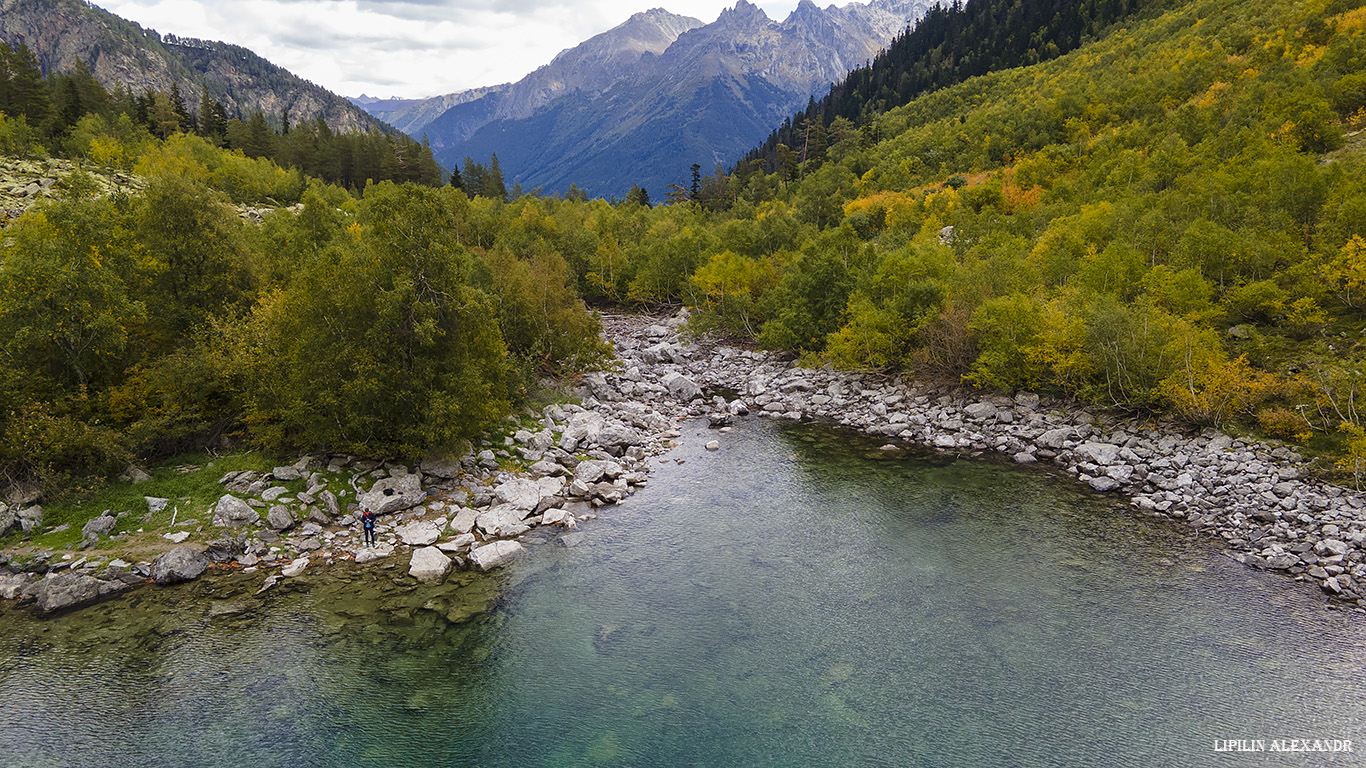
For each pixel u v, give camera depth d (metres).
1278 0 128.88
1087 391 44.72
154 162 112.56
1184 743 18.59
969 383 53.75
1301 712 19.70
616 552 30.73
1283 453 36.41
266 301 38.56
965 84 190.50
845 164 160.00
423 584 27.50
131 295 37.22
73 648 22.69
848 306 61.88
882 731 19.41
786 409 56.09
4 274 31.69
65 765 17.80
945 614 25.47
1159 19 166.75
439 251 34.25
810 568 29.19
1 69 123.19
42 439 29.47
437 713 20.19
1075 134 119.12
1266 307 47.56
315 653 22.88
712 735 19.38
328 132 197.25
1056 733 19.14
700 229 119.19
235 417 36.75
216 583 27.03
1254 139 74.75
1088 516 33.78
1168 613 25.00
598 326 58.16
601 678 21.95
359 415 33.31
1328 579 26.12
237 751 18.44
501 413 39.69
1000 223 82.94
